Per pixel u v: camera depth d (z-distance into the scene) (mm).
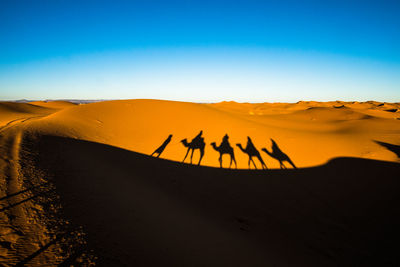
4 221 4766
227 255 5129
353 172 13375
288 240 6371
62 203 6043
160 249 4859
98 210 6094
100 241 4727
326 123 40906
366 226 7398
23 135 12836
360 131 30438
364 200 9406
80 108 26547
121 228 5422
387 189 10656
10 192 6016
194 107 30969
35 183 6844
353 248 6207
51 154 10305
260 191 9938
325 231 7016
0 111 46750
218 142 18531
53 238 4531
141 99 32969
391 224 7539
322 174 12852
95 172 9242
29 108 61594
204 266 4539
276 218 7637
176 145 17016
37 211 5391
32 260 3846
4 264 3633
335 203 9070
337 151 18953
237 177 11547
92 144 14602
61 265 3836
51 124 18250
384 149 19625
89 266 3914
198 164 13281
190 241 5445
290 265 5219
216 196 9047
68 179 7840
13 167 7703
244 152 16453
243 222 7156
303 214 8055
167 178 10469
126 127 21297
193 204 8031
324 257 5734
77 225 5156
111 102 30438
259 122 32531
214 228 6426
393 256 5910
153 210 6824
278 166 14055
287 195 9656
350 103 128625
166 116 25547
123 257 4344
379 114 60875
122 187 8266
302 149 18812
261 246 5855
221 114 30141
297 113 55781
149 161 12922
